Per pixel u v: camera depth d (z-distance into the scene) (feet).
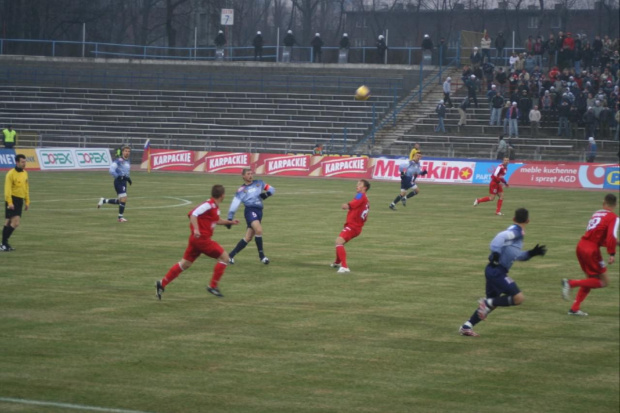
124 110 354.54
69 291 81.05
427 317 72.38
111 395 50.34
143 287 83.82
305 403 49.47
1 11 439.63
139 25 495.82
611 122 285.64
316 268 96.94
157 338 63.93
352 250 111.24
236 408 48.39
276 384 53.06
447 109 322.55
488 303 65.31
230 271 94.22
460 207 176.65
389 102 337.31
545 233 131.54
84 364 56.70
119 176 139.64
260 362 57.88
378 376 55.06
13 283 84.74
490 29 530.27
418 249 112.88
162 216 148.56
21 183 106.01
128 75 380.58
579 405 49.88
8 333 64.64
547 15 508.12
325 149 312.50
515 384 53.83
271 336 65.10
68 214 149.48
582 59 322.14
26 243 112.98
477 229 136.56
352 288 85.05
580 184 241.55
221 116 346.13
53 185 217.36
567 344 63.98
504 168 160.56
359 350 61.36
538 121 292.61
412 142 305.53
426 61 366.43
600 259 73.92
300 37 561.43
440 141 305.53
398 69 357.00
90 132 338.95
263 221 143.54
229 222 78.54
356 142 319.06
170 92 364.79
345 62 375.86
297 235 125.39
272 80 366.43
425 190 227.20
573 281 74.23
